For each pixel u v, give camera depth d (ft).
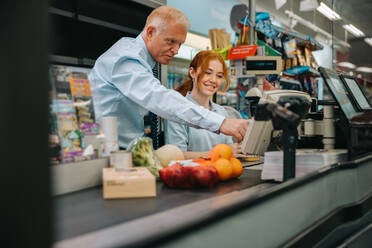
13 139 1.82
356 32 18.53
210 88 9.46
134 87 6.86
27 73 1.84
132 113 8.00
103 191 4.41
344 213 6.10
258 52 12.40
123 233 2.86
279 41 14.56
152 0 9.55
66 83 4.91
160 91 6.57
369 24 18.08
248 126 5.66
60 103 4.75
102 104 7.57
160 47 7.46
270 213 4.18
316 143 7.86
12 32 1.80
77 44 8.54
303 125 7.94
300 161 5.84
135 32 9.91
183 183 4.75
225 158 5.43
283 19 18.95
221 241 3.41
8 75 1.80
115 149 5.29
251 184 5.13
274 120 4.95
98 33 8.99
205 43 18.52
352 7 18.25
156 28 7.30
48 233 1.94
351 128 6.75
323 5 18.76
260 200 3.98
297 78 15.81
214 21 20.26
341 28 18.85
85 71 5.28
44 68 1.90
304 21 20.15
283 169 4.99
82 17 8.56
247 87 12.87
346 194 6.23
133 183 4.25
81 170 4.73
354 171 6.26
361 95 8.45
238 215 3.65
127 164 4.84
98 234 2.87
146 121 10.29
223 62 9.54
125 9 9.49
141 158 5.34
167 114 6.56
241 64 12.00
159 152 6.10
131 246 2.53
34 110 1.87
